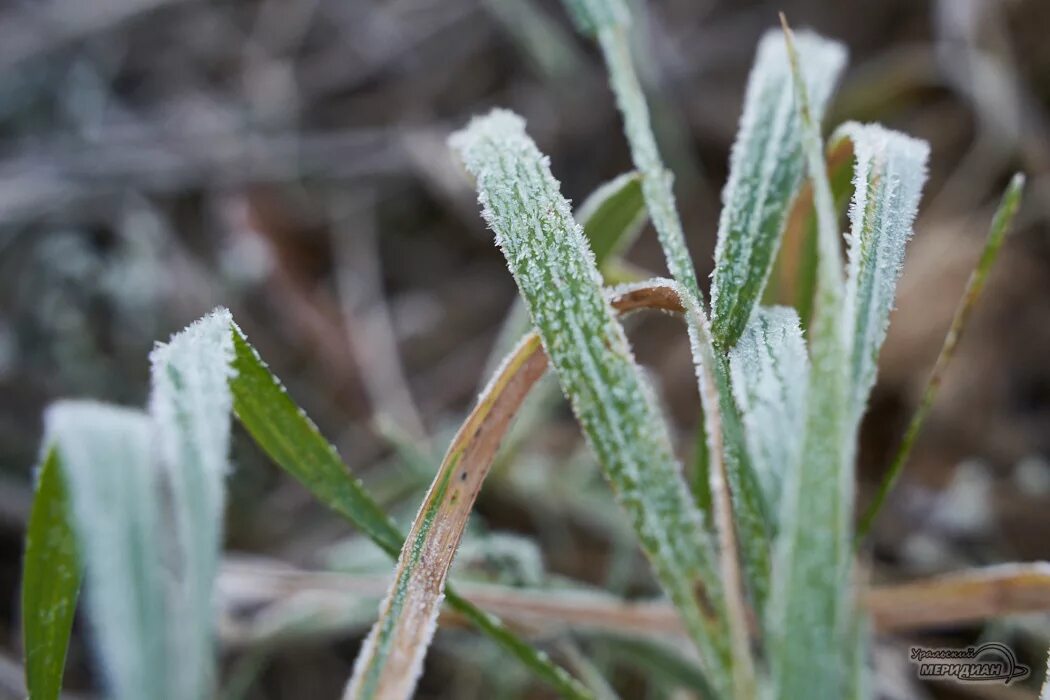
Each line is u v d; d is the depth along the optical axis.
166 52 0.50
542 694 0.30
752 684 0.20
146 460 0.20
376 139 0.48
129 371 0.40
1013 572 0.25
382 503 0.34
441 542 0.20
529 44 0.47
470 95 0.50
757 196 0.21
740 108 0.47
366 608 0.29
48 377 0.39
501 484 0.35
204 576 0.20
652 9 0.50
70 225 0.44
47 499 0.20
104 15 0.50
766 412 0.21
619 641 0.27
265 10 0.52
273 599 0.30
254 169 0.46
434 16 0.51
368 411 0.41
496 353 0.27
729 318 0.20
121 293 0.40
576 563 0.35
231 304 0.43
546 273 0.20
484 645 0.30
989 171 0.42
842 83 0.47
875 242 0.20
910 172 0.20
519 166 0.20
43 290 0.41
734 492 0.20
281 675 0.34
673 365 0.40
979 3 0.43
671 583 0.20
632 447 0.20
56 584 0.20
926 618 0.25
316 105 0.50
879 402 0.39
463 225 0.47
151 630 0.20
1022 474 0.36
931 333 0.39
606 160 0.48
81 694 0.32
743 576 0.26
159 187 0.46
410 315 0.45
